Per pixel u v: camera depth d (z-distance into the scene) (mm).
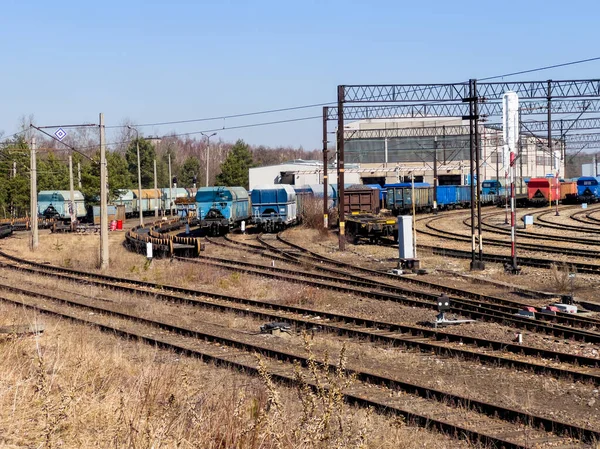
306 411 8531
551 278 26484
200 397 10914
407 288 25234
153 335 18188
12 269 34688
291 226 56062
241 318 20656
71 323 19344
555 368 13633
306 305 22594
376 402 11719
